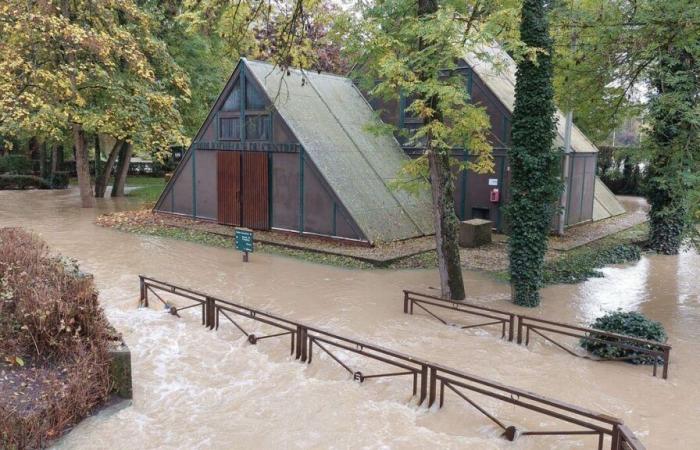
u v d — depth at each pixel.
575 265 14.52
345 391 7.41
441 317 10.50
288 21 10.08
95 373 6.74
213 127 19.95
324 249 15.76
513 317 9.25
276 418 6.71
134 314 10.29
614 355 8.55
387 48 10.48
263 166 18.34
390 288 12.34
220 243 17.11
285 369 8.09
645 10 11.59
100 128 21.44
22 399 6.14
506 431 6.29
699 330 10.13
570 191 19.55
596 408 7.09
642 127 13.83
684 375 8.12
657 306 11.53
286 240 17.12
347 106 20.89
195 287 12.26
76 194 30.28
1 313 7.26
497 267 14.20
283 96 18.39
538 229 11.09
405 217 17.73
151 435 6.30
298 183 17.47
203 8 10.18
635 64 12.95
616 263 15.45
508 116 18.14
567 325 8.76
